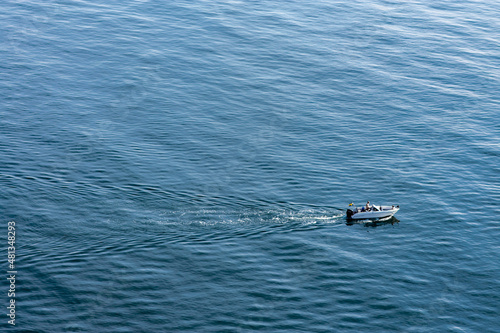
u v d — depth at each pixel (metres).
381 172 80.75
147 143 84.69
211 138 87.12
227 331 53.44
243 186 76.06
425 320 55.78
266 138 88.00
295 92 102.44
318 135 89.62
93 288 57.59
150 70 105.94
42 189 71.69
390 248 66.25
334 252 65.12
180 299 57.06
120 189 73.25
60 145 82.25
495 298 59.06
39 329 52.41
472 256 65.25
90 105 93.88
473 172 81.50
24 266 59.28
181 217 68.94
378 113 96.94
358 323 55.06
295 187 76.62
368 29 128.62
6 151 79.44
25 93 95.69
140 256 62.31
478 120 95.69
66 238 63.81
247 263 62.50
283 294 58.38
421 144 88.19
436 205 74.25
